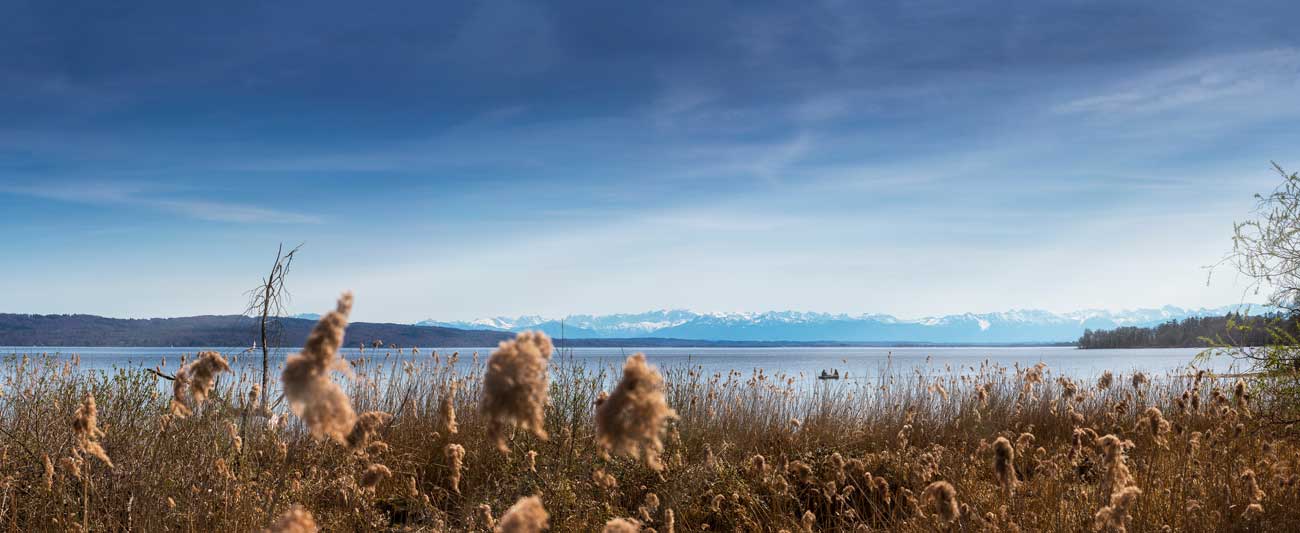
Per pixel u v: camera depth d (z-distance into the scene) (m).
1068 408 9.45
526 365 1.03
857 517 5.94
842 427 9.77
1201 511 5.22
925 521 5.17
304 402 1.02
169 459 5.25
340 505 5.30
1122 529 3.49
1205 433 6.96
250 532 4.62
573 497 6.01
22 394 6.36
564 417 7.04
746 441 8.81
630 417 1.11
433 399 8.13
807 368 47.19
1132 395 10.26
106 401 5.76
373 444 3.70
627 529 1.52
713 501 6.07
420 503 5.55
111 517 4.90
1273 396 8.45
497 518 5.20
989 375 12.54
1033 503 5.42
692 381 10.09
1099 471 5.05
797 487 6.88
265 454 5.67
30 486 5.16
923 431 9.58
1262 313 8.73
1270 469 6.20
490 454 6.89
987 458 6.73
